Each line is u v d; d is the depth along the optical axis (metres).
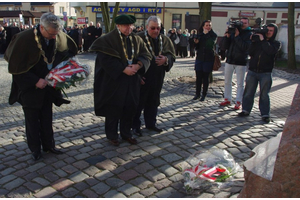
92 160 3.54
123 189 2.97
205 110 5.71
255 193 2.29
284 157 2.13
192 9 26.94
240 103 5.77
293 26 11.73
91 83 8.00
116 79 3.64
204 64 6.22
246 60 5.67
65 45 3.40
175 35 15.92
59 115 5.30
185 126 4.78
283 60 15.15
